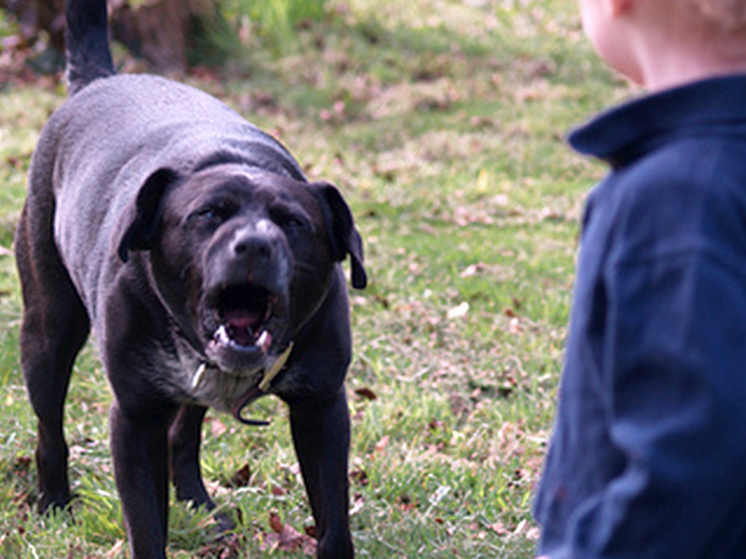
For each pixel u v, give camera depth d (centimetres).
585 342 175
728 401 153
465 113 1331
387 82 1462
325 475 405
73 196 452
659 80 180
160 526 403
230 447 547
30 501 516
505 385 641
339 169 1081
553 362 670
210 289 342
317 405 401
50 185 488
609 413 169
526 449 550
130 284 384
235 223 345
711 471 155
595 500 173
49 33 1345
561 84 1484
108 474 520
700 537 159
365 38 1600
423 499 500
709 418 154
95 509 486
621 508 163
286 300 345
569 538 175
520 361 668
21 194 923
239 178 362
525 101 1405
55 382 492
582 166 1168
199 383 379
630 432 162
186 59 1411
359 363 661
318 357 391
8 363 634
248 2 1559
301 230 359
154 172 370
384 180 1074
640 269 162
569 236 955
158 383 393
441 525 474
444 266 848
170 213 365
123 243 363
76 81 546
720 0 165
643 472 159
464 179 1097
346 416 408
